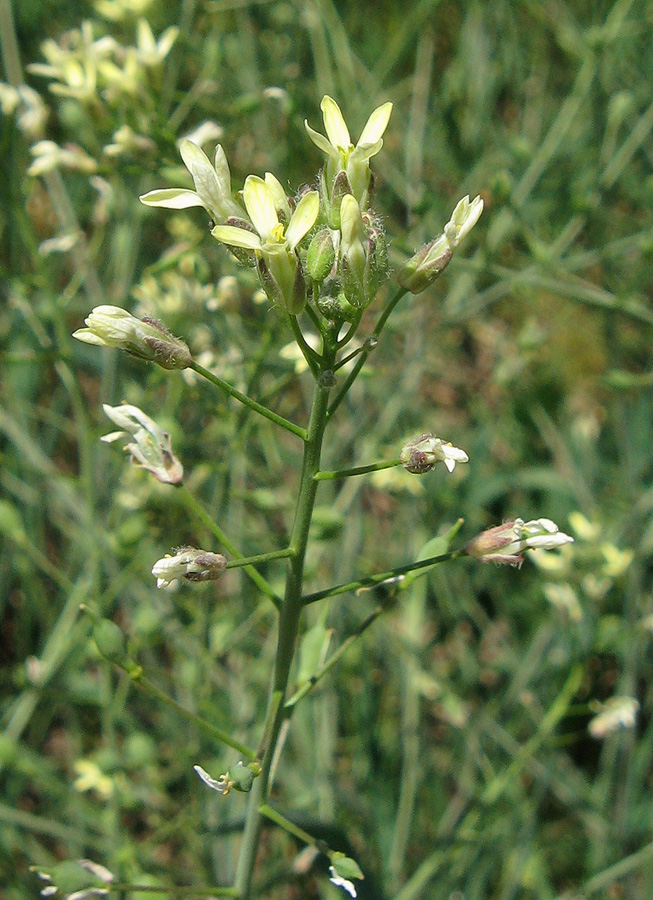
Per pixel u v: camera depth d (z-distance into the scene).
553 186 0.19
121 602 0.14
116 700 0.11
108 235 0.17
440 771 0.16
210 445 0.15
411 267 0.07
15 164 0.14
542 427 0.17
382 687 0.15
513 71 0.21
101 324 0.07
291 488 0.17
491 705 0.15
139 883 0.10
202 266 0.11
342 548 0.14
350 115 0.16
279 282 0.06
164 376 0.12
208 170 0.07
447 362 0.21
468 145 0.19
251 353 0.12
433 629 0.18
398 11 0.21
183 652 0.13
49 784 0.11
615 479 0.18
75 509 0.13
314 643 0.09
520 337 0.16
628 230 0.21
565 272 0.14
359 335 0.16
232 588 0.14
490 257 0.14
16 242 0.15
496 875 0.15
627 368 0.21
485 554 0.07
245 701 0.13
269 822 0.10
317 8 0.16
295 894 0.14
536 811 0.13
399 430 0.16
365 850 0.13
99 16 0.16
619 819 0.14
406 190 0.16
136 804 0.11
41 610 0.14
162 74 0.12
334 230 0.07
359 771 0.15
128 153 0.12
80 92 0.12
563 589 0.12
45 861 0.14
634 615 0.14
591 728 0.12
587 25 0.21
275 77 0.17
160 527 0.12
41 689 0.12
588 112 0.18
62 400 0.17
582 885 0.14
